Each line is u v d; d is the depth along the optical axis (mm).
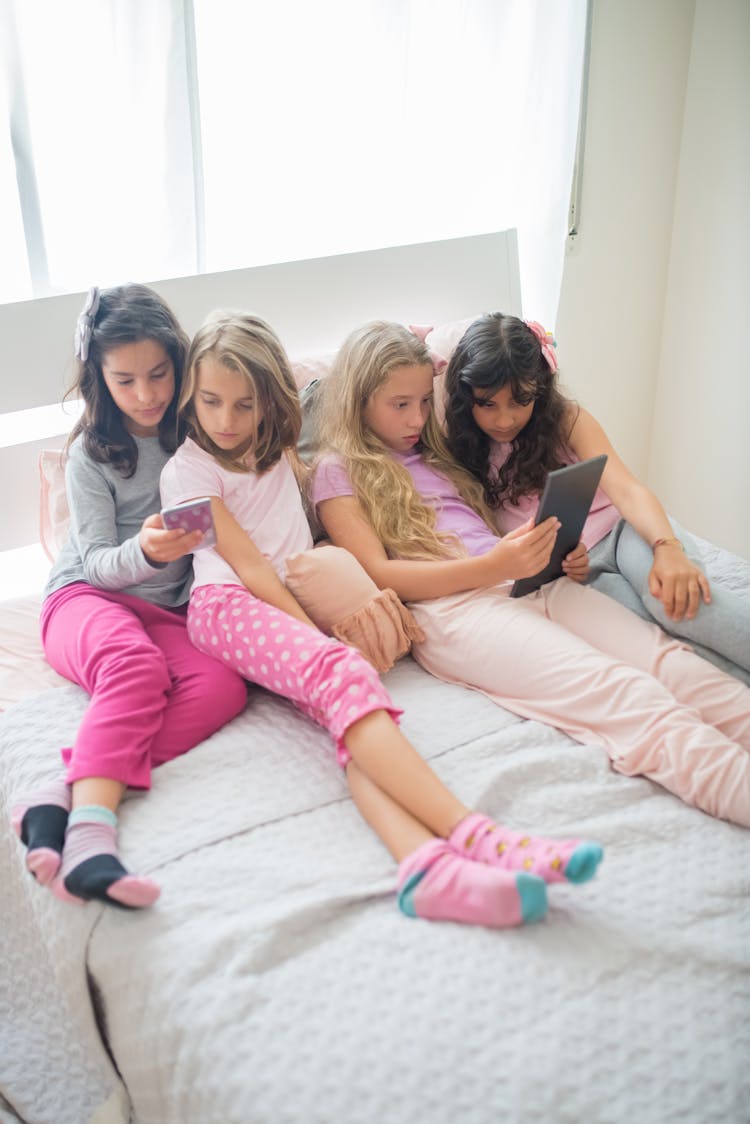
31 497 1571
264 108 1681
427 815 1022
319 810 1074
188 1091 847
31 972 1144
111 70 1492
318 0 1642
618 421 2477
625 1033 820
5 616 1491
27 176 1510
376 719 1075
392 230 1889
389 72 1734
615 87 2074
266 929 908
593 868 903
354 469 1450
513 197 1973
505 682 1270
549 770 1116
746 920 931
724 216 2141
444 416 1614
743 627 1262
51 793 1050
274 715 1235
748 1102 778
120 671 1161
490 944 898
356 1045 815
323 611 1310
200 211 1651
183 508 1145
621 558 1477
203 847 1016
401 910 950
